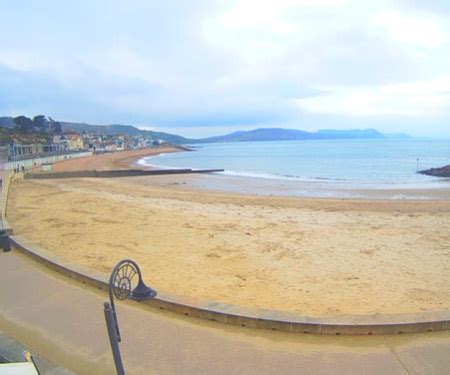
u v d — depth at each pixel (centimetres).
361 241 1033
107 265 784
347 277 737
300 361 379
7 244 798
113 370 367
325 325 432
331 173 4894
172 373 360
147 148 19425
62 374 360
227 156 11044
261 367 369
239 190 2981
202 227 1203
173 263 817
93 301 531
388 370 362
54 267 669
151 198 2119
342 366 370
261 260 851
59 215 1390
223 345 411
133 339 423
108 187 2933
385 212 1633
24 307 514
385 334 430
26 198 1936
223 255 888
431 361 377
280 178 4194
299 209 1728
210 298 615
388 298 625
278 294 640
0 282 610
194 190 2944
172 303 493
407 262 840
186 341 419
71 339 426
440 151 11075
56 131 16262
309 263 830
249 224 1266
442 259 862
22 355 393
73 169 5872
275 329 444
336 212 1619
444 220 1370
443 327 437
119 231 1127
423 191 2806
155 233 1108
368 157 8506
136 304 517
